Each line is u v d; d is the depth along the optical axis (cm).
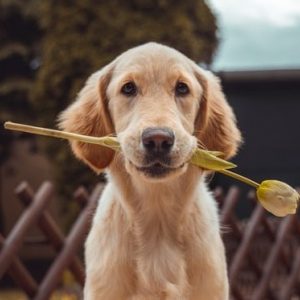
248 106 355
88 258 128
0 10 450
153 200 123
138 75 117
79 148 131
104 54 362
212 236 127
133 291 125
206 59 402
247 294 245
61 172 350
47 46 370
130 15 367
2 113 438
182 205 124
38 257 432
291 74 345
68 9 367
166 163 109
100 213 129
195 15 390
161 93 117
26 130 111
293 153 354
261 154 354
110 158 127
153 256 124
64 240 180
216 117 131
